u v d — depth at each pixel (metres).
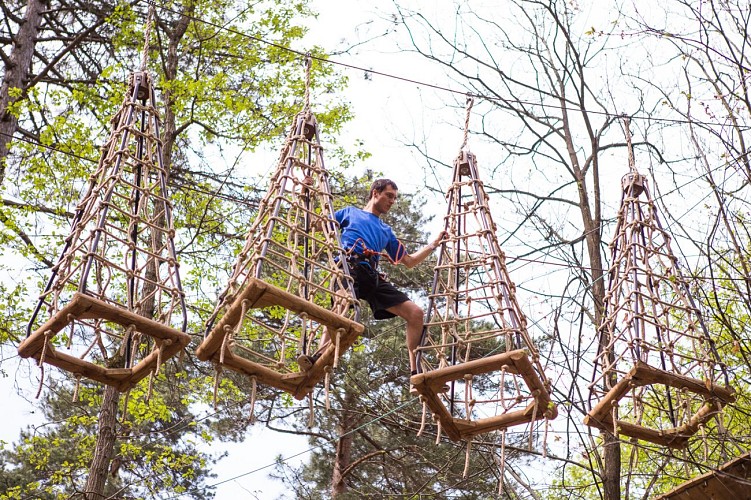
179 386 13.41
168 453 13.23
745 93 10.06
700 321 8.40
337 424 18.58
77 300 6.61
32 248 12.27
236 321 6.94
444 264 8.12
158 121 7.99
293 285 13.80
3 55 14.30
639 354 8.11
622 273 8.64
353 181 14.63
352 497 17.00
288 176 7.70
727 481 8.38
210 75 14.49
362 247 7.98
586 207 12.99
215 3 14.66
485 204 8.16
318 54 14.48
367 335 18.11
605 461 11.48
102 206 7.18
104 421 12.76
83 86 13.91
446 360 8.05
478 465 15.33
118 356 12.91
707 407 8.48
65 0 15.16
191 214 13.73
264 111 14.07
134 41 14.27
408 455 17.11
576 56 13.56
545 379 7.57
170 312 7.13
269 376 7.35
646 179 8.97
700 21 10.38
